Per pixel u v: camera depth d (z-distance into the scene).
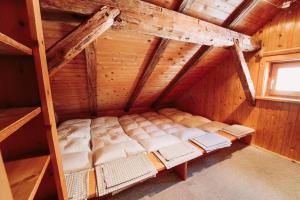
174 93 3.99
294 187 1.78
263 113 2.58
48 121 0.79
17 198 0.54
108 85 2.71
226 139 2.32
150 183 1.88
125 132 2.69
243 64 2.33
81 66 2.08
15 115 0.58
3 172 0.36
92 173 1.57
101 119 3.17
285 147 2.35
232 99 3.02
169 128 2.79
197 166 2.21
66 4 1.09
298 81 2.23
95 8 1.17
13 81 0.73
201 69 3.18
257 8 2.03
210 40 1.93
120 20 1.30
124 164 1.68
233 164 2.24
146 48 2.09
